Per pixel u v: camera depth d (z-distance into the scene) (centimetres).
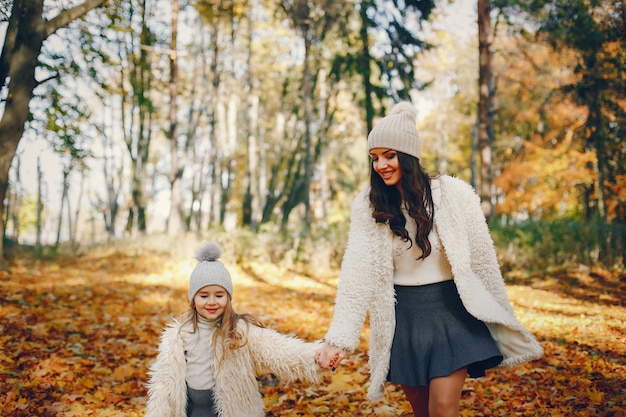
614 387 429
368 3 1636
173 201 1786
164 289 1116
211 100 2386
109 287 1080
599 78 1523
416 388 267
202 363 292
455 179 264
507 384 462
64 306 816
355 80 2194
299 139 2816
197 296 294
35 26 1080
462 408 411
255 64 2778
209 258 301
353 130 2769
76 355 561
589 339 616
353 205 273
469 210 254
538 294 1023
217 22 2038
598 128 1606
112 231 2759
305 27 1925
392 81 1752
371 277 258
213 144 2406
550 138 2108
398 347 256
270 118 3219
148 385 289
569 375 471
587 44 1497
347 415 413
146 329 709
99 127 1388
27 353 539
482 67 1327
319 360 262
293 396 462
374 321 259
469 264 249
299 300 1030
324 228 1648
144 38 1600
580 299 949
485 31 1325
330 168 3244
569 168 2020
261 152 3019
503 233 1409
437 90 2928
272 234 1667
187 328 294
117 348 601
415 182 249
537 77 1767
